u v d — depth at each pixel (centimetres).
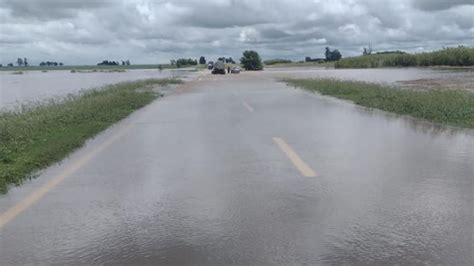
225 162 860
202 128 1307
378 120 1409
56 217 580
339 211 574
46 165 876
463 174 744
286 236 499
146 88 3288
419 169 779
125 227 539
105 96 2288
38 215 590
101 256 463
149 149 1009
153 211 592
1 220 576
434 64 8369
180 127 1340
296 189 674
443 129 1212
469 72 5241
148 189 693
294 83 3516
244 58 10531
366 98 2033
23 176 787
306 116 1534
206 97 2481
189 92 2948
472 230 509
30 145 1053
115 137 1191
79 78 8394
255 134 1177
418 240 484
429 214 560
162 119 1545
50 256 466
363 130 1212
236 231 516
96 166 856
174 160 889
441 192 648
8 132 1196
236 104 2022
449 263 432
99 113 1611
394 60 9150
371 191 657
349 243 478
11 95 3612
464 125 1263
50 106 1917
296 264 434
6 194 688
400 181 706
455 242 477
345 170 781
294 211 577
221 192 667
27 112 1752
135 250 475
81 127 1328
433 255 449
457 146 977
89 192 686
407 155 891
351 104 1931
